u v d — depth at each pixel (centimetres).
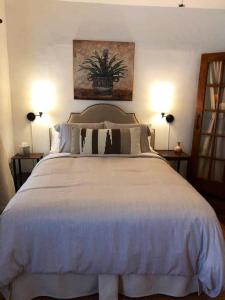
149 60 348
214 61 338
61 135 313
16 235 156
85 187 193
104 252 158
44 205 165
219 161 362
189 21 339
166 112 365
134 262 161
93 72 345
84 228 158
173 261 161
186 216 164
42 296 175
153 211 164
